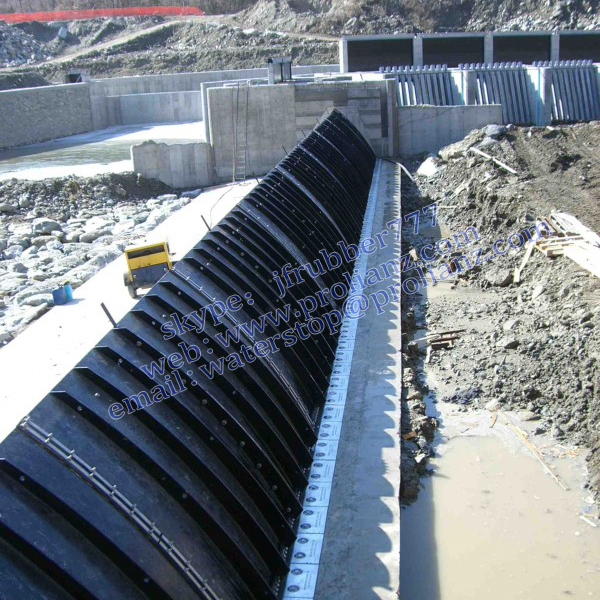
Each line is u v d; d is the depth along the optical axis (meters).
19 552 5.55
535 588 8.34
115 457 6.71
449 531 9.30
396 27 63.62
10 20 79.50
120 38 70.62
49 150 35.62
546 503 9.68
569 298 13.84
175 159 27.28
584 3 60.72
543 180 20.58
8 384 12.23
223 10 75.81
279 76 28.20
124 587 5.91
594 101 31.88
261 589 7.18
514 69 31.44
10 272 18.22
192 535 6.81
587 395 11.31
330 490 9.03
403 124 27.92
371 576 7.65
